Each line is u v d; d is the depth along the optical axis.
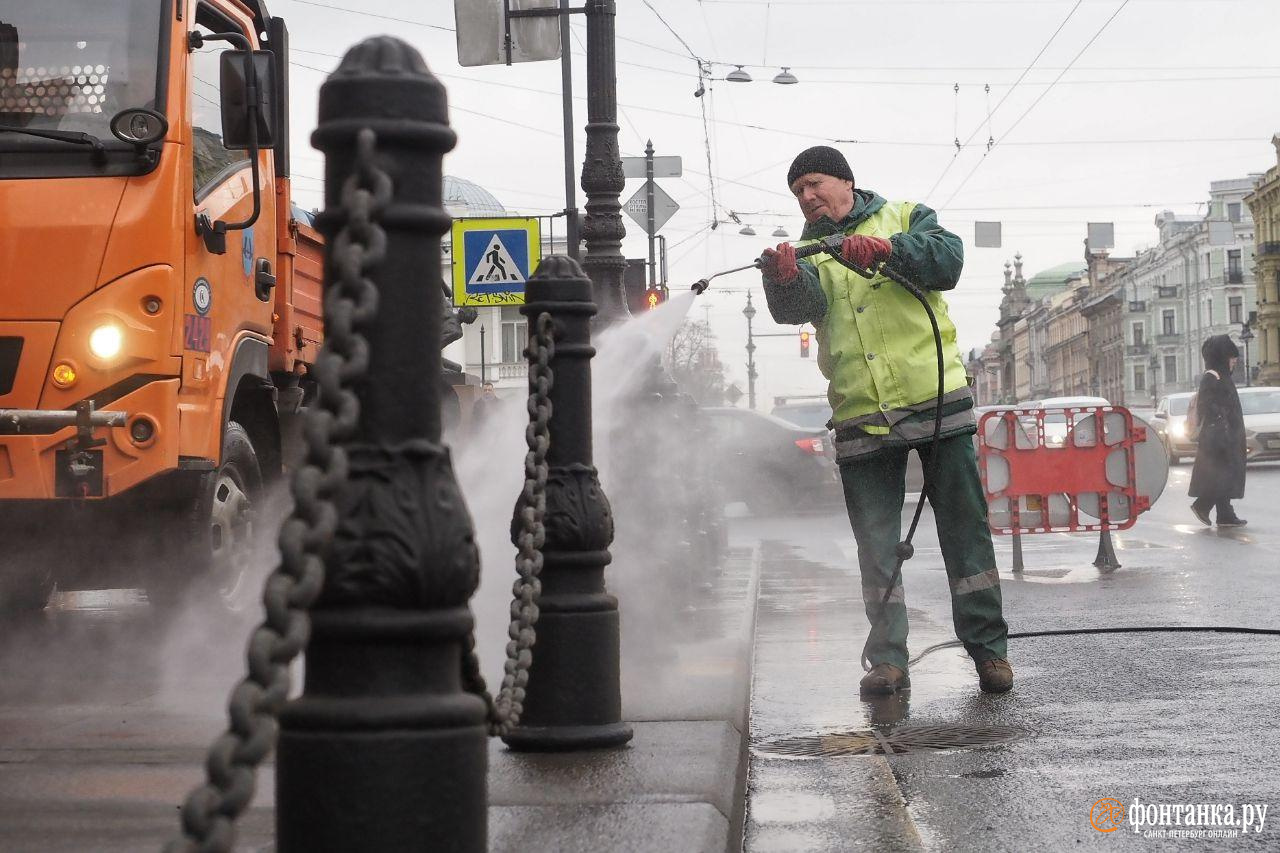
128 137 9.24
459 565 3.03
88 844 4.82
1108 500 16.48
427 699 3.00
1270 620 11.18
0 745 6.69
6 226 9.17
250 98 9.38
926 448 8.30
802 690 8.37
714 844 4.50
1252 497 30.69
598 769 5.46
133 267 9.23
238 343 10.62
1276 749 6.52
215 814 2.45
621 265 10.89
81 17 9.62
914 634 10.94
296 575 2.60
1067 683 8.45
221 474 10.64
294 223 12.10
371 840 2.95
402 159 3.02
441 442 3.09
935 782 6.03
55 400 9.09
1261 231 148.50
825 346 8.56
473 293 24.44
